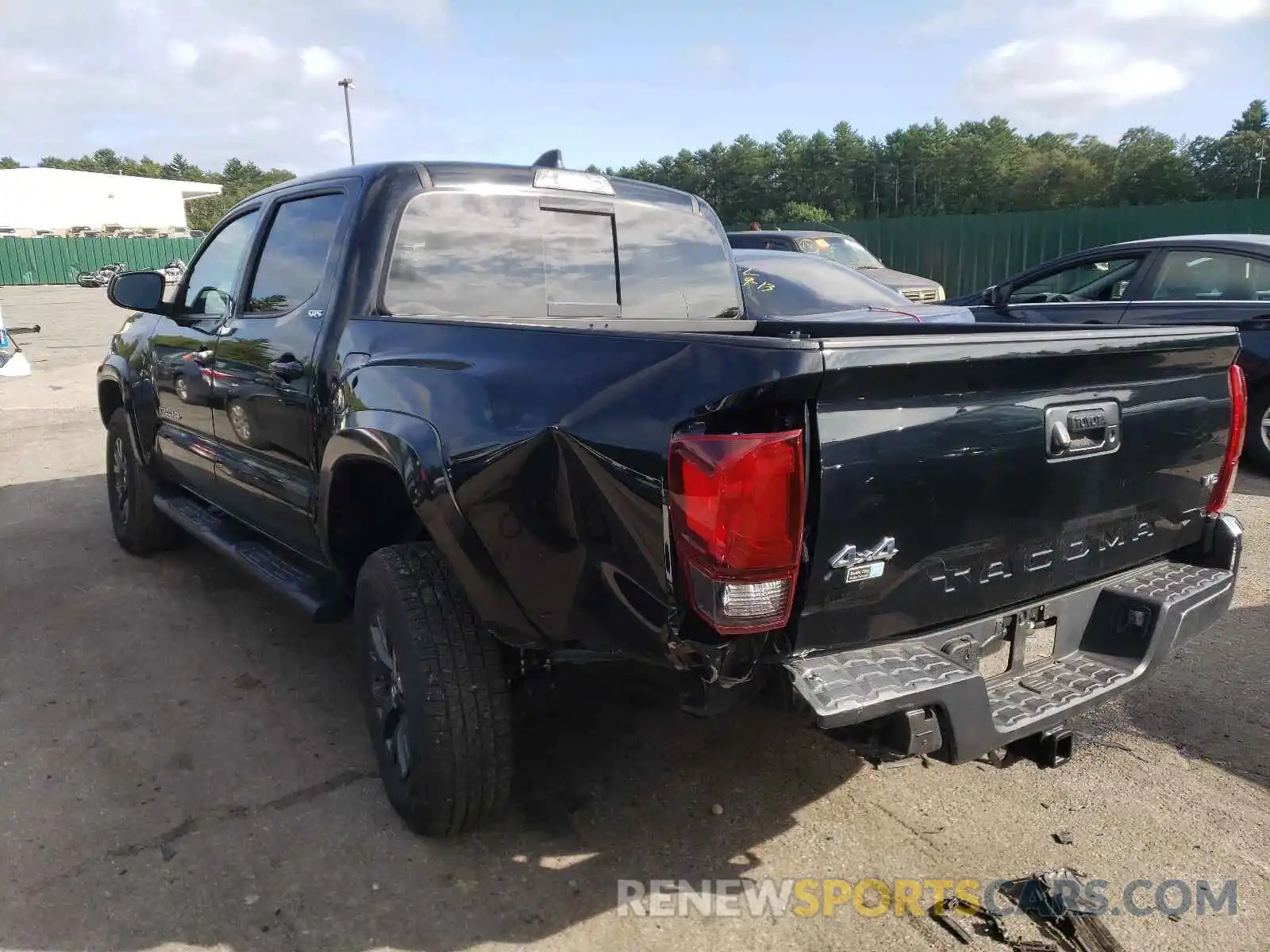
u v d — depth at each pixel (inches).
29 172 2874.0
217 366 158.7
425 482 102.7
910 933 98.5
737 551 79.0
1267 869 108.6
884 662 87.4
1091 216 746.2
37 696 148.6
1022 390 94.3
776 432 79.6
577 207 152.0
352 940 96.9
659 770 128.3
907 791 124.4
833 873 107.9
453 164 140.2
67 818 116.5
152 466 197.2
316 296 134.9
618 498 85.7
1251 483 271.9
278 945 96.1
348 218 132.8
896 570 88.2
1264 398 273.4
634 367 88.0
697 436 79.9
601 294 155.7
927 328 132.4
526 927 99.2
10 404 435.2
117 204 3061.0
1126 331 102.0
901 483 86.1
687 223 168.6
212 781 125.0
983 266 805.2
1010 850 112.0
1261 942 96.9
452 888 104.8
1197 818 118.1
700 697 84.7
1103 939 97.4
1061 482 99.3
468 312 138.7
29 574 203.0
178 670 157.8
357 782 125.3
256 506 155.0
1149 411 107.3
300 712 144.1
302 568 146.5
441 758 104.3
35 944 95.5
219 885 104.7
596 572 90.2
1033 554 100.0
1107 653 107.8
